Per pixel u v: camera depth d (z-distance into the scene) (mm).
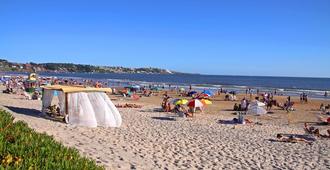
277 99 55938
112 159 12555
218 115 32906
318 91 83312
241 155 16125
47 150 6008
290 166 14641
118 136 18344
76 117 21234
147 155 14406
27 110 26344
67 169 5441
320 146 19141
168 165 13102
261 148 17953
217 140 19438
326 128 27469
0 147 5629
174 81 140125
